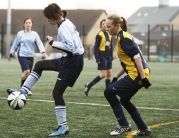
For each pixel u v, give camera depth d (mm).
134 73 9320
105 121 11586
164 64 53219
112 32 9453
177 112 13281
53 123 11211
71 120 11703
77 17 105938
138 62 9188
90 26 101438
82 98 16703
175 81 25750
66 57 9773
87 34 99688
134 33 125125
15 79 26156
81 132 10117
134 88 9375
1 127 10656
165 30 136000
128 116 12438
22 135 9742
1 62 52406
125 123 9648
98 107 14211
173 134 9922
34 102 15242
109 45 18188
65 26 9625
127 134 9867
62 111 9734
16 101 9648
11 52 17797
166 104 15094
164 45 90250
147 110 13641
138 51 9250
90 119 11883
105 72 17844
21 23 102375
